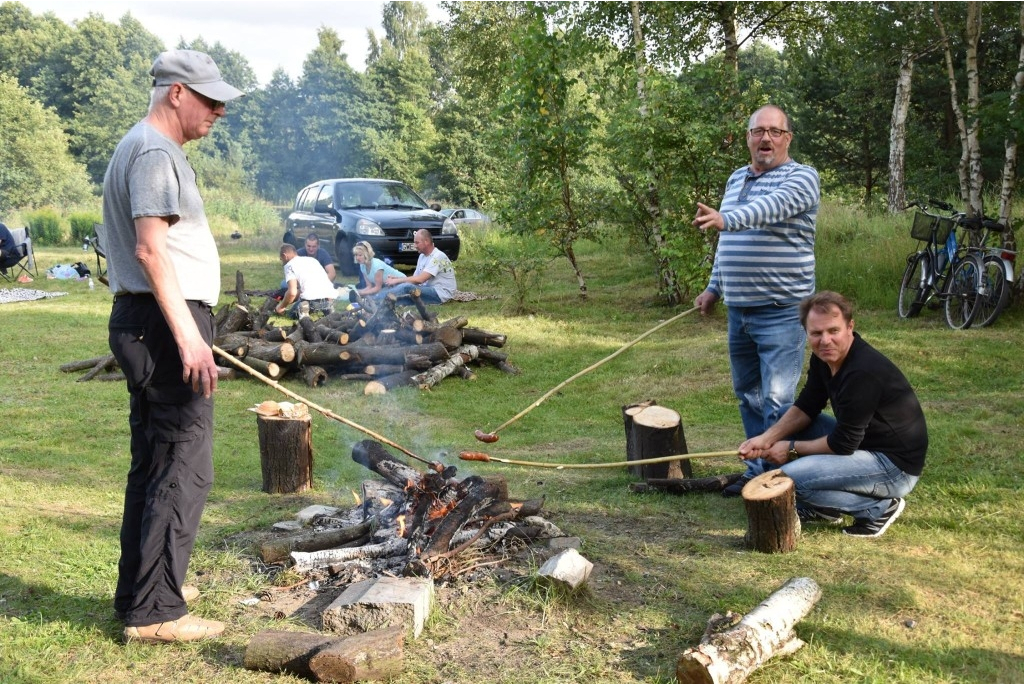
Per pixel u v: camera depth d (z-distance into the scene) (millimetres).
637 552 4133
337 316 9906
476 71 24719
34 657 3107
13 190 47625
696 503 4879
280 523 4445
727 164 11281
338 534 4059
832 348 4184
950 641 3221
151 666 3066
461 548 3869
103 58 79688
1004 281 9172
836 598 3572
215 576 3834
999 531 4301
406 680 2986
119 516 4680
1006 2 15867
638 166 11797
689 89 11391
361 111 62844
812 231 4754
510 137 13164
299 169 65312
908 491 4332
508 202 13336
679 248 11445
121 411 7480
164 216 2969
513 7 22891
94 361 9125
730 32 13148
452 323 9008
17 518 4594
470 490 4086
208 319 3266
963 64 21266
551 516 4668
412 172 50062
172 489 3176
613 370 8984
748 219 4441
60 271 18031
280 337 9203
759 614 3152
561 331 11000
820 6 13266
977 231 9977
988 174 20625
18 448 6238
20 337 11094
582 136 12547
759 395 5152
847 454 4277
